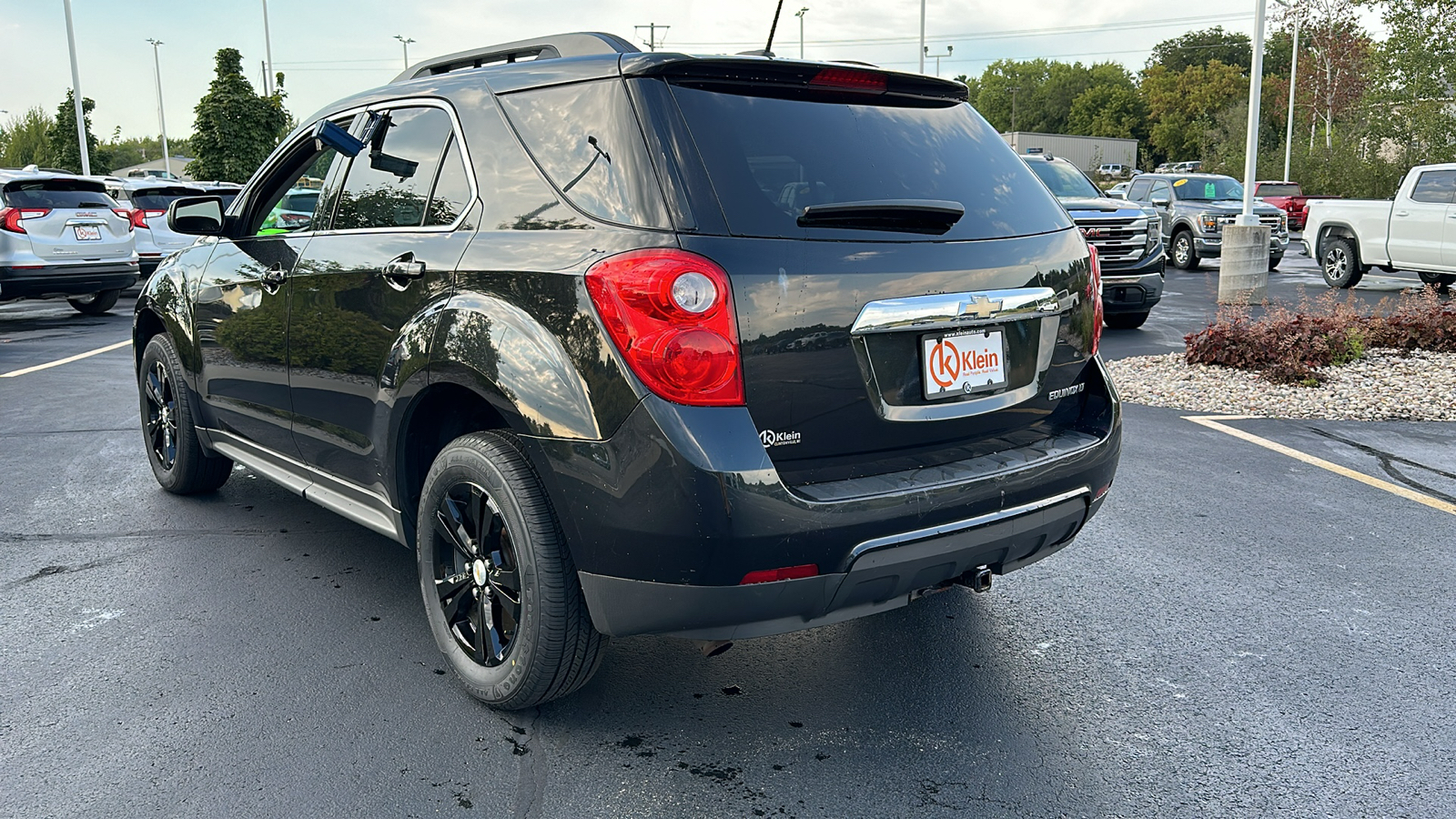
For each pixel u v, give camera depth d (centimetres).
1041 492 290
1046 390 313
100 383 839
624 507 249
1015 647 350
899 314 269
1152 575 416
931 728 296
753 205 256
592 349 252
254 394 411
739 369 247
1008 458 291
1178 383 825
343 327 343
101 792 259
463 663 307
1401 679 328
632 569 254
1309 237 1723
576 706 307
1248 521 486
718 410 244
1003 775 272
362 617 368
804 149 274
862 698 314
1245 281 1445
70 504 499
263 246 403
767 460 246
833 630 364
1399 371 852
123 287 1373
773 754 281
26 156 5759
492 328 275
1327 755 282
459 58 354
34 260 1269
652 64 266
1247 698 315
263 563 421
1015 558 300
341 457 362
